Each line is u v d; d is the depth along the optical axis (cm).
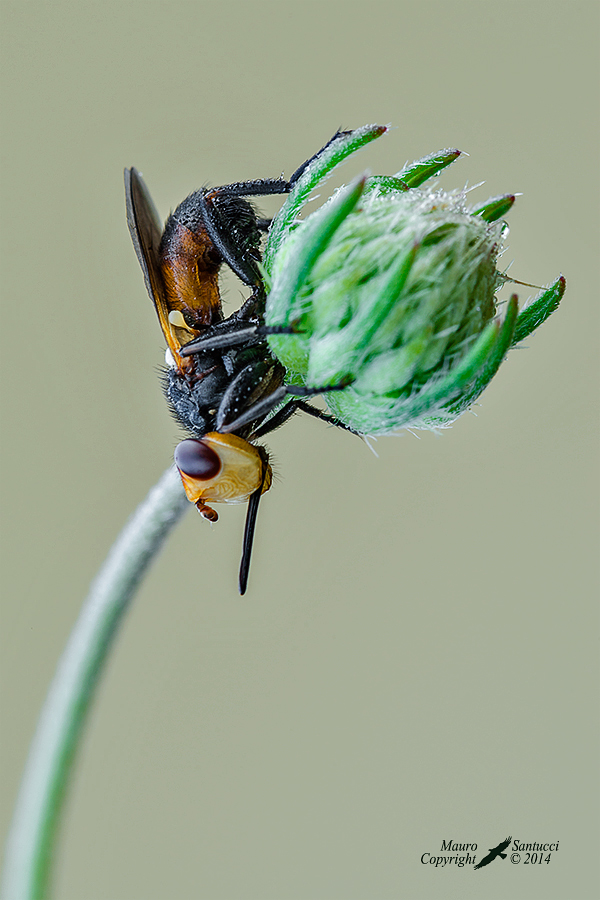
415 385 8
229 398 8
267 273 8
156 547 9
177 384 8
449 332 8
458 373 8
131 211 8
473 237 8
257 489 8
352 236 8
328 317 8
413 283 8
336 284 8
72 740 9
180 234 8
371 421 8
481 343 8
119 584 9
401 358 8
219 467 8
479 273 8
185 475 8
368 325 8
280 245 8
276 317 8
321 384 8
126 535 9
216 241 8
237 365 8
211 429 8
